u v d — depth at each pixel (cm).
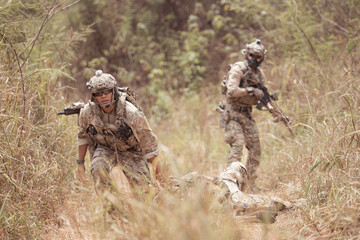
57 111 1914
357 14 2838
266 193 1789
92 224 1307
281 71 2875
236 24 4681
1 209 1320
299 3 3119
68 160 1817
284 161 2077
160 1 5441
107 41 4894
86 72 2277
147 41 5191
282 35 3312
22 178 1477
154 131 3381
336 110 1952
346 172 1523
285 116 2062
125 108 1380
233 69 1975
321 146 1727
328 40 2994
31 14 2219
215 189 1334
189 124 3497
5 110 1579
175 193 1334
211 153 2670
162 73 4488
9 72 1766
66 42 2325
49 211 1536
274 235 1267
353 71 1964
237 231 1145
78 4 4500
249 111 2025
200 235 984
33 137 1695
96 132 1420
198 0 5219
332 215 1334
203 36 4969
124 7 5328
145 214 1184
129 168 1447
